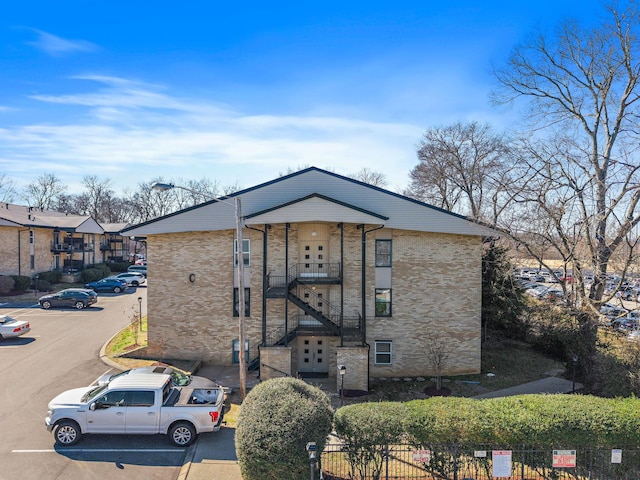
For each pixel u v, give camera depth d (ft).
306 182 67.56
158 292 69.92
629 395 52.65
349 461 34.78
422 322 68.49
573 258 64.75
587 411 35.29
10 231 129.49
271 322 68.39
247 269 68.85
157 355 69.62
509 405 36.42
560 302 72.43
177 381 46.50
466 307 68.85
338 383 61.05
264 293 64.75
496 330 89.15
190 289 69.36
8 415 46.65
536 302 96.43
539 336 83.30
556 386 63.21
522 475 33.30
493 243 86.28
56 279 143.43
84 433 40.73
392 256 68.33
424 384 64.49
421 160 158.30
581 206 66.39
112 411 40.73
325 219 63.05
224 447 41.09
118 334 81.46
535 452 34.71
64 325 89.81
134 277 153.58
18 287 126.52
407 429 34.30
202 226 68.03
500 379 66.59
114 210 297.53
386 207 67.21
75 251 159.02
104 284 137.59
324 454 37.60
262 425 32.94
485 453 33.58
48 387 54.85
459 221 67.56
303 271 68.49
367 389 61.57
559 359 76.59
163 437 42.91
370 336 68.28
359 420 34.68
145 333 81.41
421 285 68.44
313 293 68.44
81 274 151.94
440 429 34.22
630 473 34.68
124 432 40.83
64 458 38.52
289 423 32.73
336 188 67.41
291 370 66.03
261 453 32.14
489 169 149.48
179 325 69.51
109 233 179.52
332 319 68.23
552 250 71.82
